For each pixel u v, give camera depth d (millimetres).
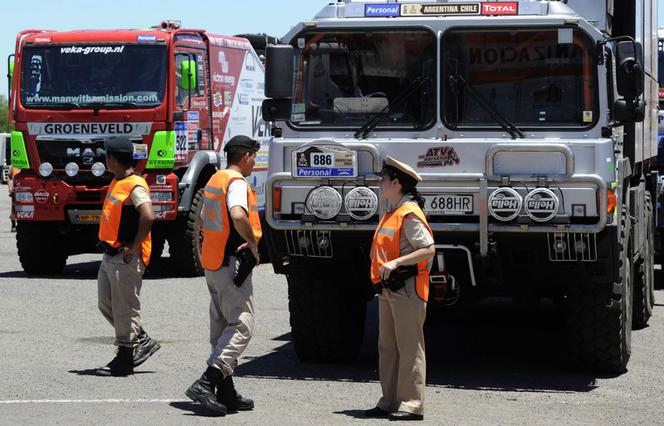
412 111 11047
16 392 10320
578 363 11438
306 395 10367
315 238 11133
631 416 9734
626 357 11703
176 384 10773
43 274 20938
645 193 14250
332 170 10969
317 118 11234
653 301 15930
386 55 11102
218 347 9500
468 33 10938
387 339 9422
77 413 9453
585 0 11742
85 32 20406
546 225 10578
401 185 9297
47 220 20234
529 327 14844
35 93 20391
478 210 10750
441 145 10852
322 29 11219
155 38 20062
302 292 11656
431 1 11047
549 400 10344
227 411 9555
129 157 10992
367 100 11133
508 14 10898
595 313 11172
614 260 10750
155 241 21562
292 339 12383
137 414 9422
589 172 10609
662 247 19234
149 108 19906
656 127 16109
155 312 15797
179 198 20141
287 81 11016
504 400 10305
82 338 13461
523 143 10680
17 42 20469
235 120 22703
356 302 12156
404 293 9203
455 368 11953
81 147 20141
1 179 77375
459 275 11133
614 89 11148
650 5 14945
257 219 9641
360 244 11070
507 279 11180
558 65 10789
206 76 21359
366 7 11172
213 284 9570
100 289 11148
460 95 10945
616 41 11008
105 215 10945
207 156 20875
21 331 13961
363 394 10453
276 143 11180
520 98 10852
